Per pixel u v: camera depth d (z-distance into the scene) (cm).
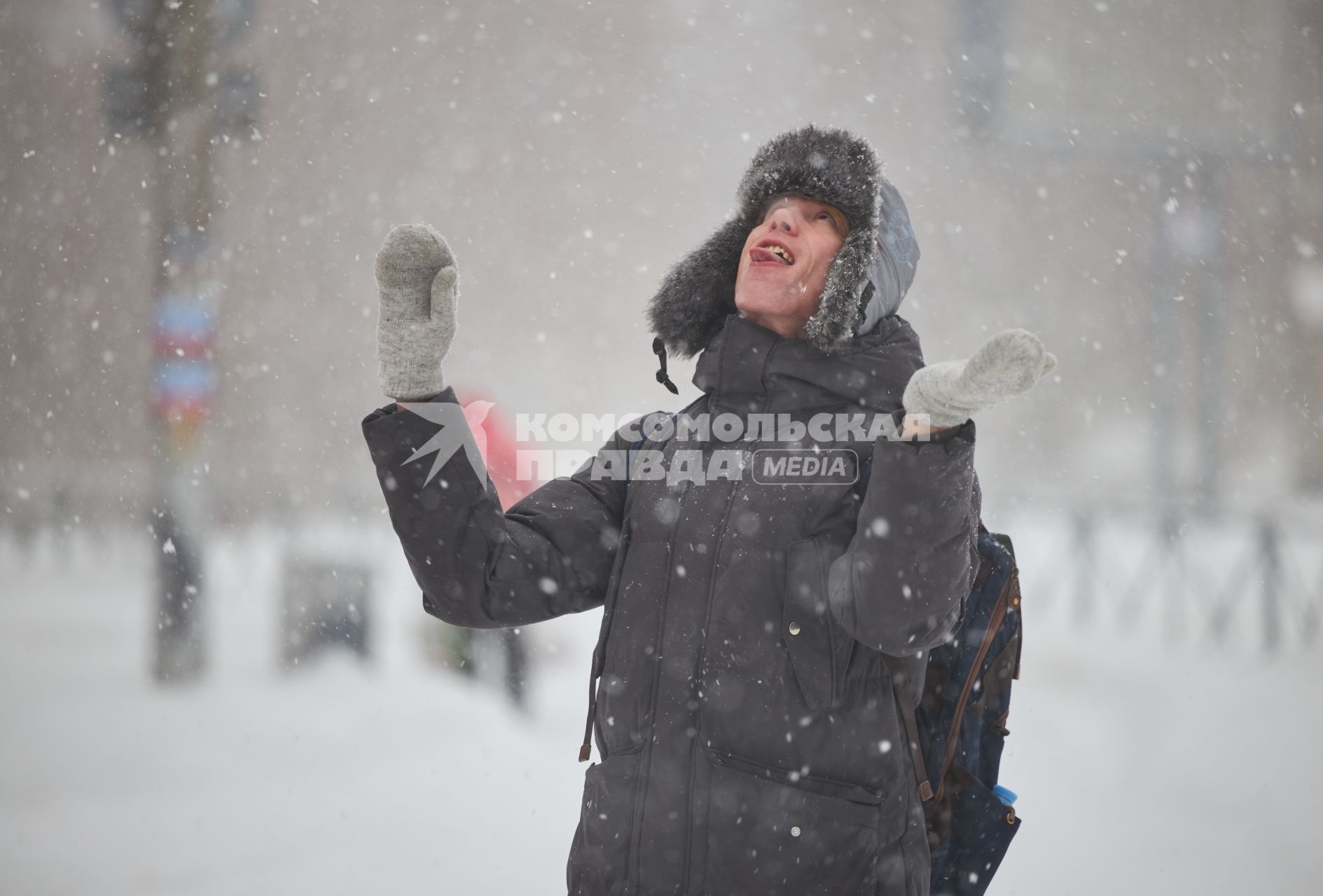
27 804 1266
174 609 1930
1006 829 537
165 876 1047
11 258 6350
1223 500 6750
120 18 2566
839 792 452
